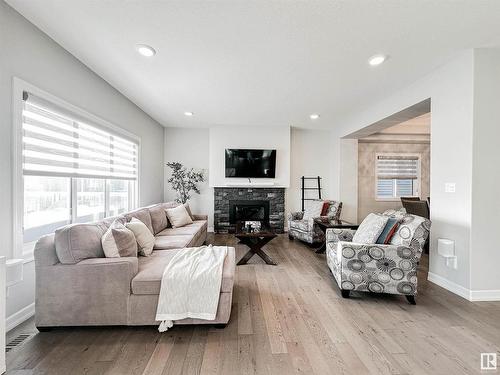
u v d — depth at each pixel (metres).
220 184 5.49
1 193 1.79
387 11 1.81
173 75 2.92
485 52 2.34
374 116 3.96
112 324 1.85
